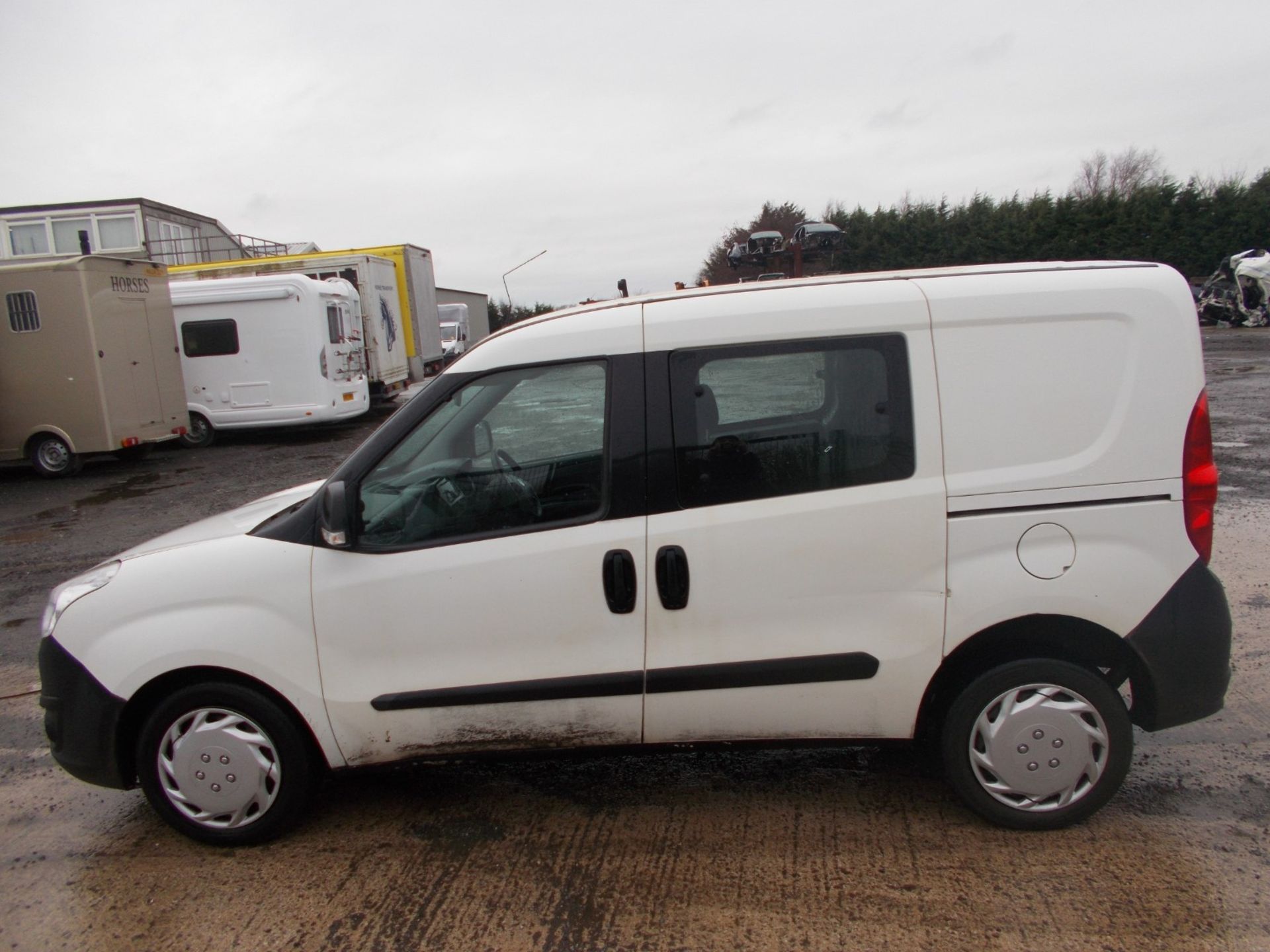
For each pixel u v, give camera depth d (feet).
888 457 9.87
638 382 10.12
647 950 8.84
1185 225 108.99
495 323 162.91
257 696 10.61
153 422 44.65
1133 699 10.47
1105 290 9.73
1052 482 9.74
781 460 9.98
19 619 21.09
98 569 11.39
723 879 9.87
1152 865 9.72
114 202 81.66
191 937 9.44
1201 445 9.71
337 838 11.11
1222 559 20.13
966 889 9.48
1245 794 11.07
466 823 11.31
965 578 9.84
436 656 10.39
